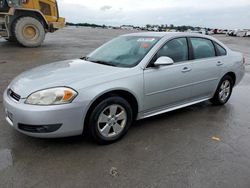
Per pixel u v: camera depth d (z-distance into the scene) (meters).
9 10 12.99
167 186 2.69
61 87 3.12
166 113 4.75
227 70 5.14
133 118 3.88
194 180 2.80
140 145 3.52
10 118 3.33
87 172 2.88
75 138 3.62
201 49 4.73
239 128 4.21
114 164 3.05
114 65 3.89
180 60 4.30
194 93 4.62
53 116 3.03
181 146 3.54
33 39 14.16
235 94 6.27
